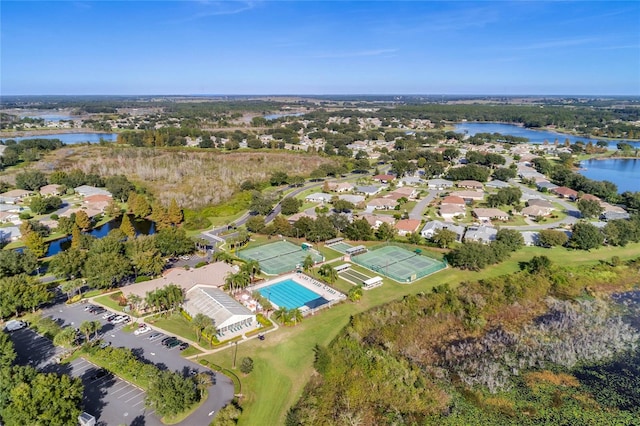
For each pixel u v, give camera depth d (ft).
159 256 361.10
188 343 265.95
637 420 220.84
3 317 290.15
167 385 203.10
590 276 386.32
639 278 389.80
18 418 179.83
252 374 238.68
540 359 272.51
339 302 326.03
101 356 242.37
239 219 544.21
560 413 226.17
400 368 252.21
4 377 194.80
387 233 463.42
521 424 219.00
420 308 322.96
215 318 281.13
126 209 582.76
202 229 501.97
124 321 289.53
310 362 251.19
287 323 290.15
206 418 204.23
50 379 193.26
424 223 531.50
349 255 422.00
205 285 333.01
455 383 249.14
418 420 220.23
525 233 481.87
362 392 233.76
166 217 494.59
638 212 536.42
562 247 448.65
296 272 380.99
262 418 208.23
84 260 345.72
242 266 363.97
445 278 372.17
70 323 286.87
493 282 359.25
